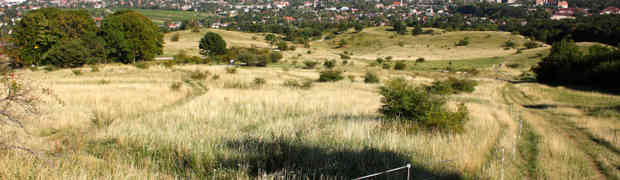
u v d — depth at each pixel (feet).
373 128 30.50
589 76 119.24
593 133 33.30
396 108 33.42
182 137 25.44
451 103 56.65
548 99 79.56
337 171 18.54
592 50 137.18
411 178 17.31
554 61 143.64
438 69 245.86
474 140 26.27
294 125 32.78
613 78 104.37
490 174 18.25
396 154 21.65
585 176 19.19
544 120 44.96
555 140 28.58
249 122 35.65
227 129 30.73
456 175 18.21
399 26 590.96
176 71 135.03
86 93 54.95
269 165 19.54
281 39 550.77
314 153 21.66
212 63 224.12
